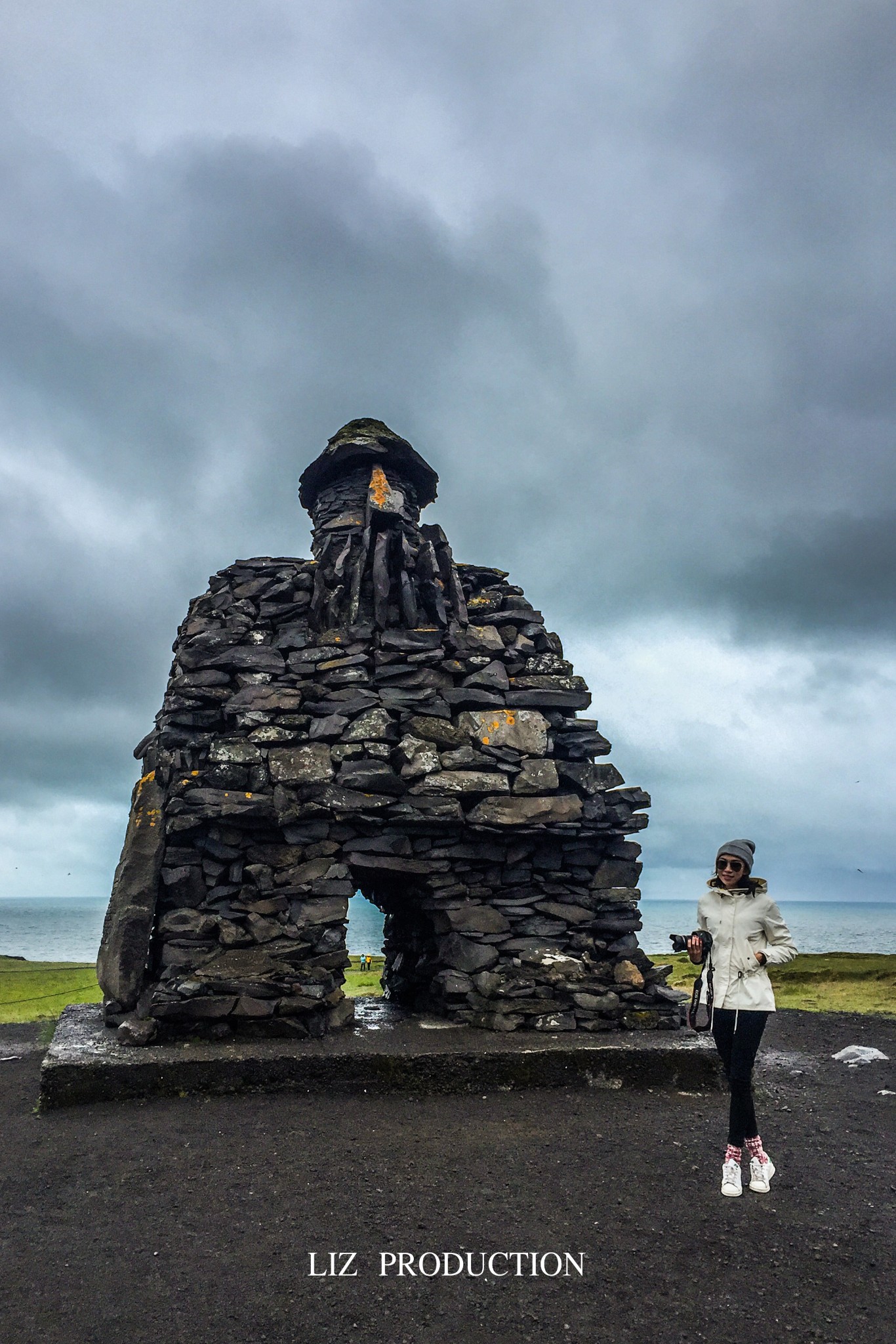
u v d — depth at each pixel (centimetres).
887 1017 1093
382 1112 656
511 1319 355
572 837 902
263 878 831
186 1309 361
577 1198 479
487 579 1055
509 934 877
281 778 845
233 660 908
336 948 823
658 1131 610
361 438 1061
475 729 908
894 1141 589
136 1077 680
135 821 844
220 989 771
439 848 880
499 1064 723
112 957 798
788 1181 507
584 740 934
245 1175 518
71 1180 509
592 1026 820
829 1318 355
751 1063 488
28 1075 792
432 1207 468
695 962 513
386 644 923
